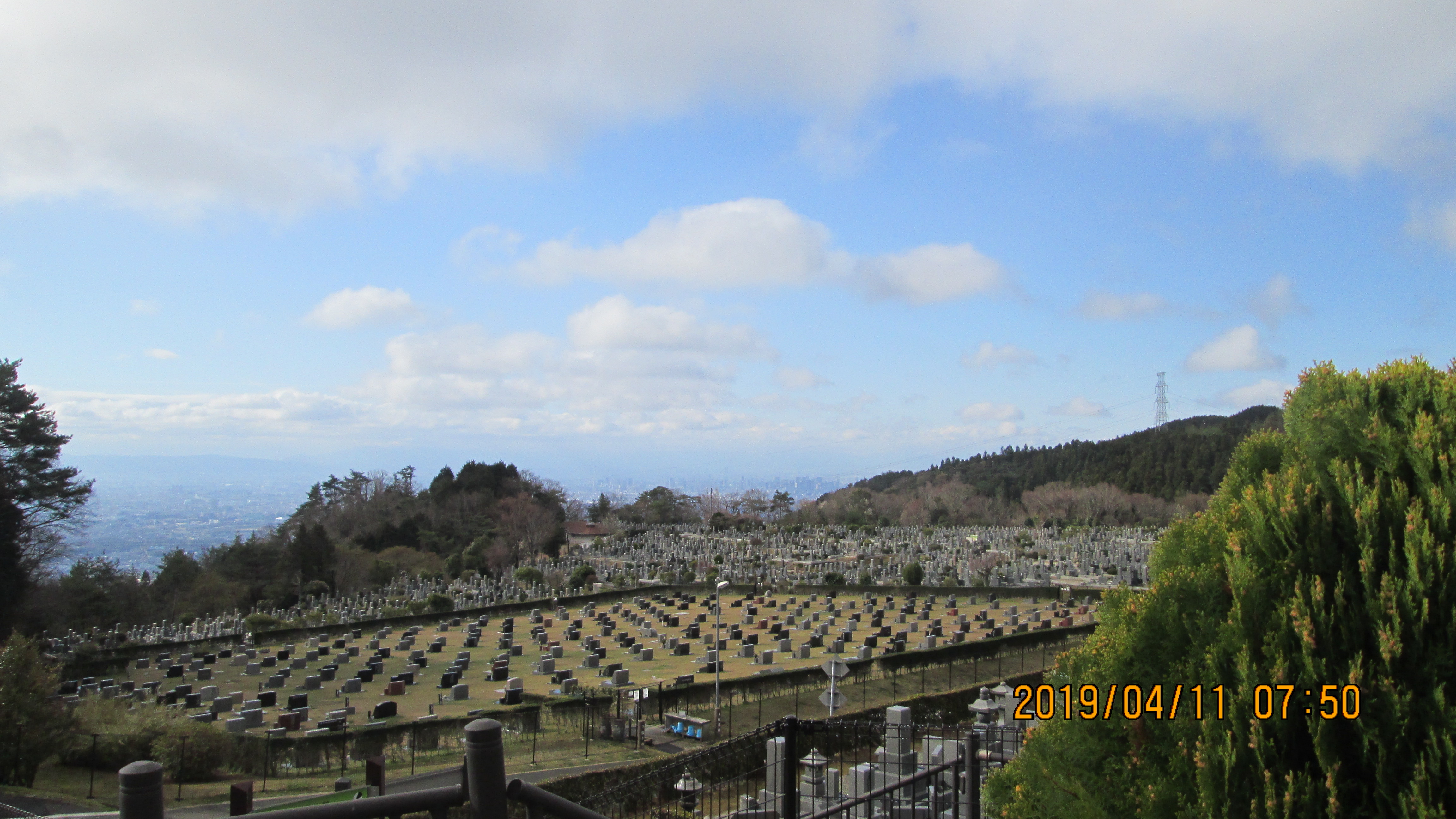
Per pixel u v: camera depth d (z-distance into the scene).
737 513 141.12
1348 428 5.57
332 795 15.09
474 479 110.75
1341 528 5.19
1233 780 4.82
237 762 24.09
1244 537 5.52
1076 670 6.23
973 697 28.89
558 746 26.00
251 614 58.91
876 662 36.31
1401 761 4.51
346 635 51.09
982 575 67.19
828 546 94.88
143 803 3.21
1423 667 4.57
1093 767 5.69
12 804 18.25
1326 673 4.79
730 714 28.64
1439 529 4.82
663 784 11.23
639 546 105.06
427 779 17.48
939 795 11.42
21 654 21.47
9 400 43.06
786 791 7.83
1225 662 5.14
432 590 70.81
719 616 47.41
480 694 35.53
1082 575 68.38
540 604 62.81
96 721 24.11
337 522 101.75
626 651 44.41
